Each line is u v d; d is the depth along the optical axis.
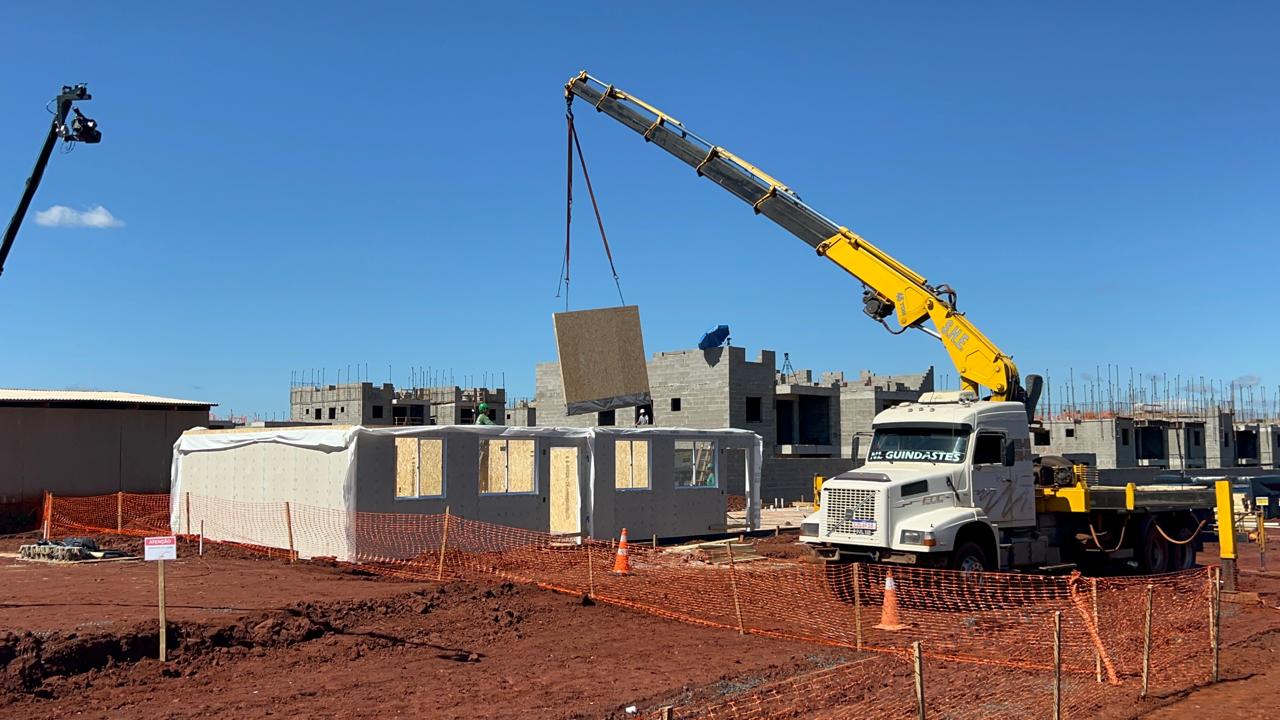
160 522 27.30
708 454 26.53
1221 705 10.18
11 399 27.50
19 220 15.48
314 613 13.34
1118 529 19.16
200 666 11.31
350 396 72.00
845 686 10.69
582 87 23.20
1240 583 18.61
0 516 27.14
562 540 22.56
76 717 9.53
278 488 21.66
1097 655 11.14
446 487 21.06
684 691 10.52
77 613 12.90
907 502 15.67
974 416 16.69
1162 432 70.38
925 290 19.09
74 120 14.75
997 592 15.91
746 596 16.20
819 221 20.69
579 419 51.28
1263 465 76.19
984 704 10.02
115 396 31.23
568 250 22.14
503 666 11.63
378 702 10.04
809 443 54.22
